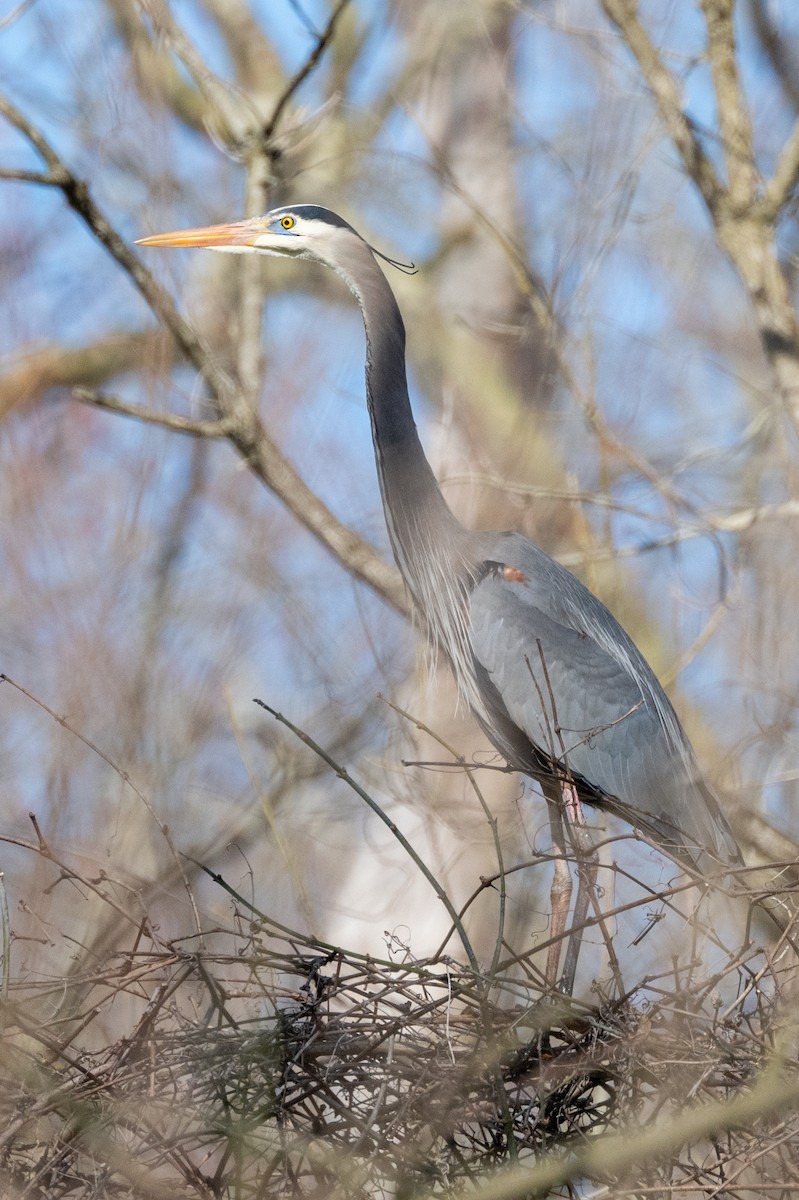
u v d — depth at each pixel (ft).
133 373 54.65
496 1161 24.84
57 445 54.29
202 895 41.63
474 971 24.61
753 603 40.50
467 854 44.21
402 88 56.49
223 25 59.52
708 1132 21.88
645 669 36.55
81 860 38.34
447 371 54.65
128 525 48.19
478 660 34.58
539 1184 20.74
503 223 55.52
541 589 35.06
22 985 24.32
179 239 36.50
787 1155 24.79
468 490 48.57
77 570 47.60
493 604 34.45
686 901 32.35
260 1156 23.81
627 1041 24.39
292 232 36.63
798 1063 23.67
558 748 33.88
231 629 48.44
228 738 47.55
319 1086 24.06
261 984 24.49
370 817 45.57
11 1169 23.18
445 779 42.57
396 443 35.29
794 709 38.06
